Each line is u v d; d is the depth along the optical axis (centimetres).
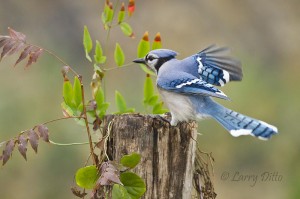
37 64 1616
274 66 2019
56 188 1334
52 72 1606
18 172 1338
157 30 2025
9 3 2008
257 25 2138
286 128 1562
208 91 752
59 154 1345
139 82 1766
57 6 2023
